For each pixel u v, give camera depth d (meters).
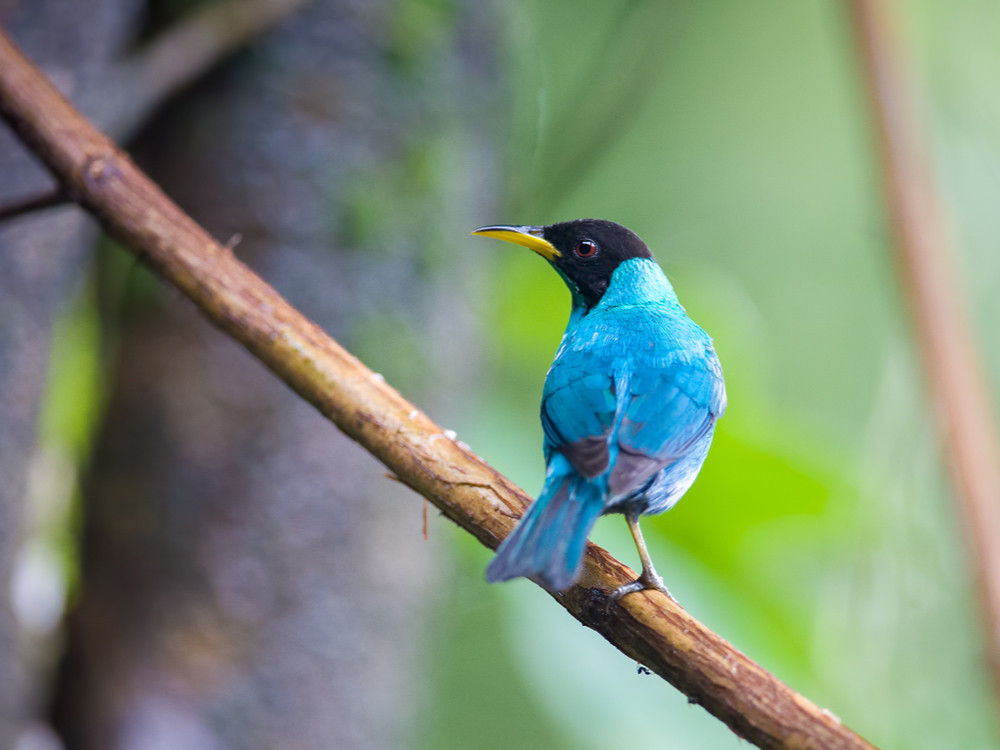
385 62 10.70
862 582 10.84
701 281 11.54
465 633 12.45
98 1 9.16
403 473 6.37
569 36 12.95
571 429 7.52
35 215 8.42
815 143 14.85
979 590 8.24
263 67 10.48
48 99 6.93
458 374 11.23
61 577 10.73
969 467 8.42
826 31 14.73
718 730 10.29
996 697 8.16
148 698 9.80
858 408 14.85
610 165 14.44
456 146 11.09
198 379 10.26
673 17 12.16
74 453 11.04
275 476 10.20
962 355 8.66
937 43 12.81
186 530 10.09
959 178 12.88
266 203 10.40
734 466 10.73
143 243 6.74
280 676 9.98
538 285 12.03
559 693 10.16
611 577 6.09
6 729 8.58
